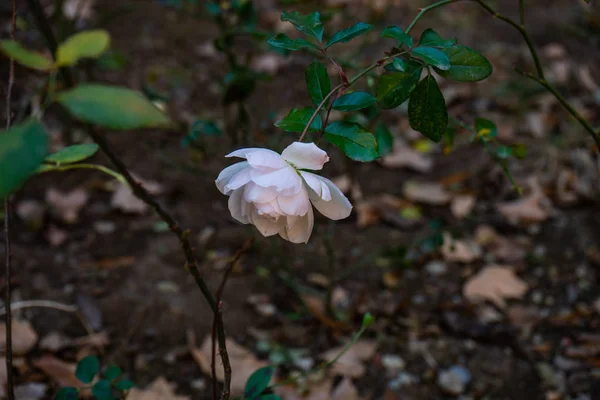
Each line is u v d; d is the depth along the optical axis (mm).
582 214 1480
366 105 752
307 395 1073
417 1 2242
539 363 1144
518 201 1479
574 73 1923
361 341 1168
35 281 1229
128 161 1542
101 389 870
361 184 1537
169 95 1726
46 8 1869
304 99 1765
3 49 588
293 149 690
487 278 1287
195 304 1221
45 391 1059
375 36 1957
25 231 1347
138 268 1286
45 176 1488
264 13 2072
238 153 689
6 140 542
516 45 2031
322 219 1423
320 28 780
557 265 1351
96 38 592
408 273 1325
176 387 1087
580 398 1088
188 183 1502
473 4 2234
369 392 1095
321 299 1226
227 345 1123
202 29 2027
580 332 1202
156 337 1156
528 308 1255
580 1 2258
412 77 750
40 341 1120
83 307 1190
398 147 1630
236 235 1379
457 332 1198
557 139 1678
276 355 1138
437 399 1090
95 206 1437
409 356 1154
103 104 558
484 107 1795
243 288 1264
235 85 1148
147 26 1997
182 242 742
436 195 1498
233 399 872
